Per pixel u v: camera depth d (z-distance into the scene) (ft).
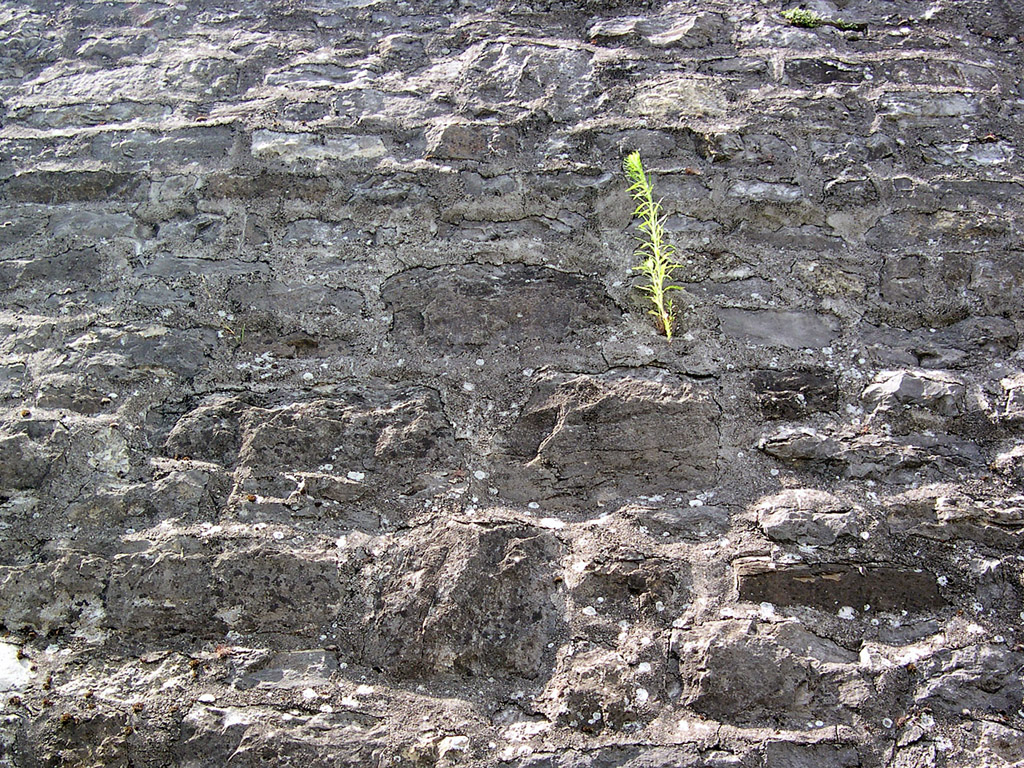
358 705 6.35
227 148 8.90
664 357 7.93
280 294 8.25
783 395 7.77
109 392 7.66
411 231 8.54
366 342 8.07
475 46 9.55
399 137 8.92
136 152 8.95
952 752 6.13
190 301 8.22
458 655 6.54
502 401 7.77
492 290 8.26
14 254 8.54
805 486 7.32
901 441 7.51
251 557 6.87
